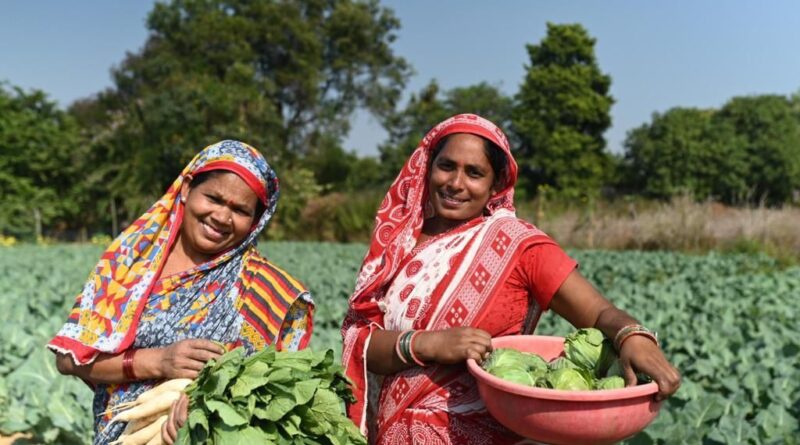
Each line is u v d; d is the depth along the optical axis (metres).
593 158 41.44
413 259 2.99
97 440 2.87
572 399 2.30
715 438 4.47
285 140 44.38
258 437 2.43
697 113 42.28
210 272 2.90
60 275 12.36
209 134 32.03
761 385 5.75
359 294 3.04
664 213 21.11
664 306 9.93
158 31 43.38
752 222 19.27
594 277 13.58
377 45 49.59
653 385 2.40
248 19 44.06
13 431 5.27
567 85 41.69
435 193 2.96
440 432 2.81
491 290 2.83
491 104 47.31
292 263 16.12
